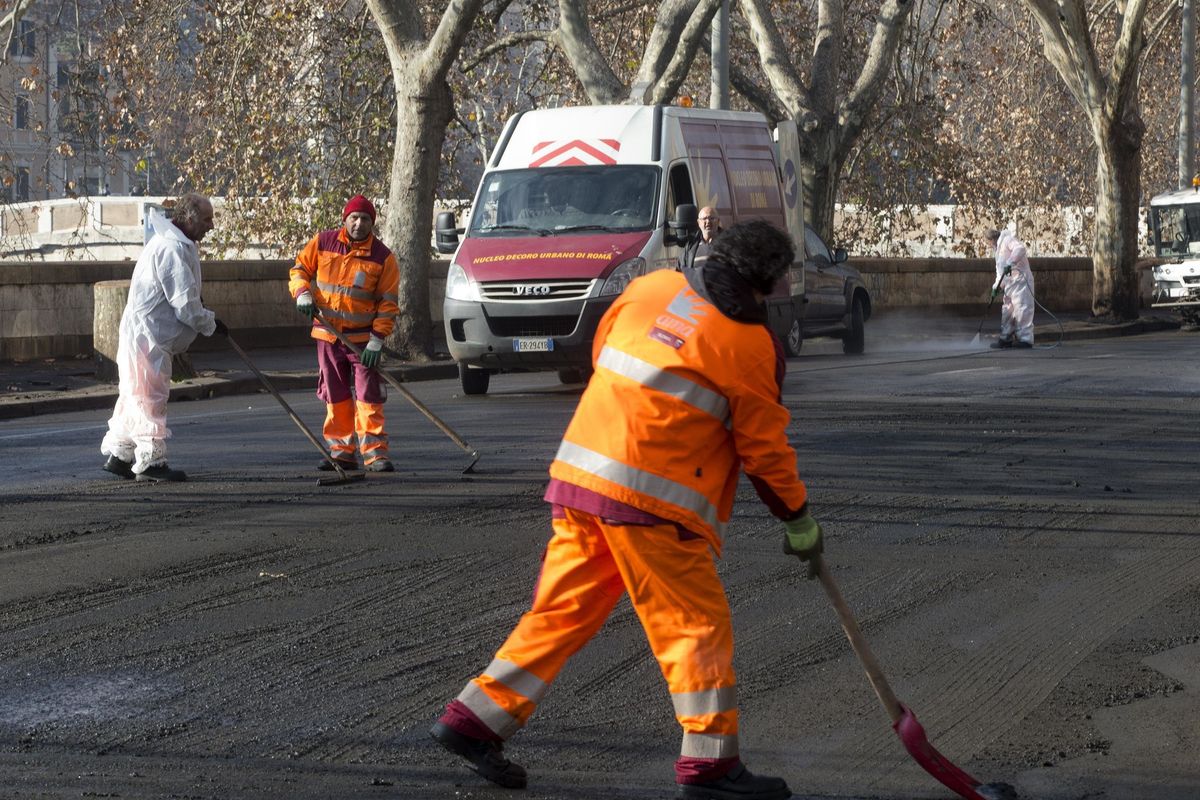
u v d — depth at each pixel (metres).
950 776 6.68
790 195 33.28
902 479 16.25
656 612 6.70
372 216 16.42
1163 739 8.02
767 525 13.69
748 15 47.12
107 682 8.86
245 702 8.50
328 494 15.12
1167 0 69.00
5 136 84.56
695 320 6.57
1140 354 35.97
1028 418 21.72
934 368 31.08
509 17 64.31
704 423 6.60
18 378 27.88
